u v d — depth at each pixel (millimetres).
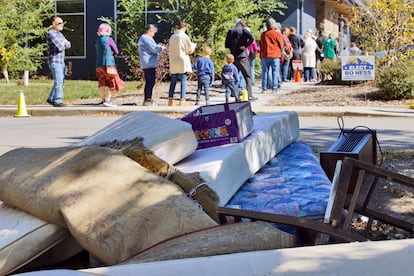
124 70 23938
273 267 2699
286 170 5125
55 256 3738
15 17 23656
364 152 5637
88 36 26203
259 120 5945
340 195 3584
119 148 4312
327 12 30547
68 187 3609
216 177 4172
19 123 12641
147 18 23984
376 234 4691
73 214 3461
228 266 2756
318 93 16578
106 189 3576
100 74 14766
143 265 2867
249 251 3064
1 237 3529
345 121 12148
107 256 3352
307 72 22656
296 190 4477
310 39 22562
